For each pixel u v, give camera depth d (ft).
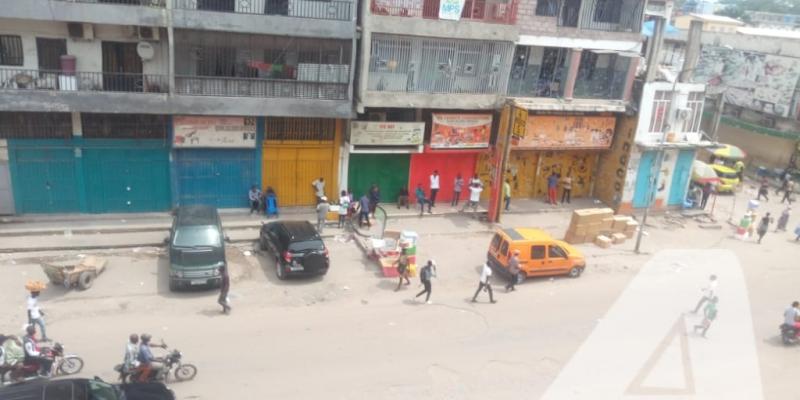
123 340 48.88
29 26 63.26
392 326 55.42
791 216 104.27
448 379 47.50
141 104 65.51
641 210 95.66
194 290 58.23
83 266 57.00
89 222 69.67
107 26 65.62
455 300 62.08
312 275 62.49
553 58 84.84
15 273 58.18
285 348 49.93
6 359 42.09
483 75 79.15
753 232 92.79
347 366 48.06
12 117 65.57
